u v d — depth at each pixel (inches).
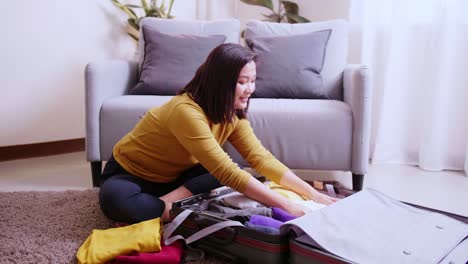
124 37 105.5
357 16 95.4
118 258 39.2
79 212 54.1
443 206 62.1
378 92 92.5
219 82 44.5
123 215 46.5
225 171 44.8
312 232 36.1
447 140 83.8
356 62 96.7
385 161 90.1
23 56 88.6
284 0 113.3
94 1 98.5
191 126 45.2
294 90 74.7
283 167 51.6
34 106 91.6
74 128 98.6
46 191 63.7
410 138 89.9
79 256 40.1
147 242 40.4
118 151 54.1
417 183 74.5
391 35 86.4
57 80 94.3
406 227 39.3
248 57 44.4
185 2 118.4
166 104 50.2
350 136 63.1
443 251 35.2
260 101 68.3
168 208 48.8
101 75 66.9
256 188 44.6
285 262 38.1
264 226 39.0
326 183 55.9
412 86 88.3
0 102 86.6
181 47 77.4
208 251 42.1
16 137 89.7
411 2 85.6
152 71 75.7
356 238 36.3
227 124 49.8
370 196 45.3
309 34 78.8
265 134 63.9
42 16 90.1
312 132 63.2
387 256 34.0
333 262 33.9
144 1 102.2
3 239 45.3
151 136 50.3
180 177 56.1
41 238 45.8
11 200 58.7
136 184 49.5
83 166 83.9
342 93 78.9
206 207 46.4
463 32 80.8
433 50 83.0
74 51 96.4
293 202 45.2
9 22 85.7
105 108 66.1
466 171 80.0
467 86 81.7
